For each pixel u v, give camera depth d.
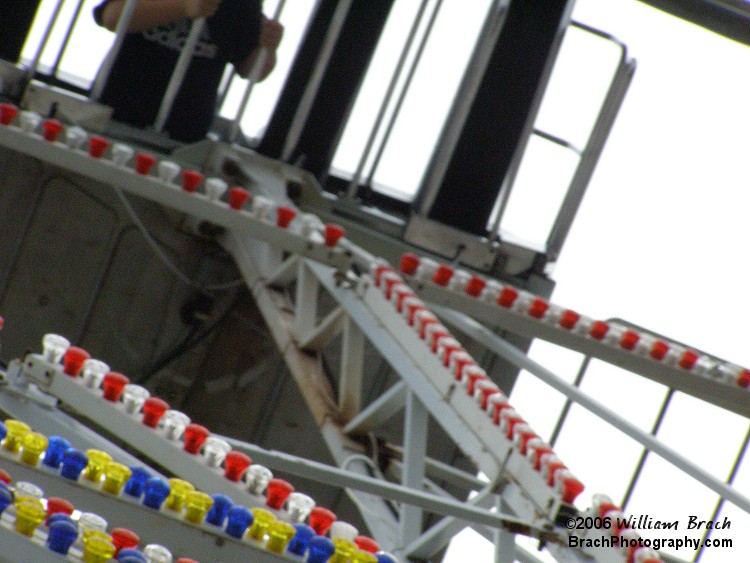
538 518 11.91
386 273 16.31
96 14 22.44
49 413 11.66
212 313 23.06
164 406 11.55
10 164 22.08
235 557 9.41
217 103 23.95
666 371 18.08
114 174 16.08
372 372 23.66
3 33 22.61
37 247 22.41
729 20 22.95
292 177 23.19
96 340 22.81
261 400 23.41
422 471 14.41
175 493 9.51
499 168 24.27
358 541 10.45
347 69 23.81
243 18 22.50
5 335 22.55
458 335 24.11
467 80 23.78
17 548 8.30
